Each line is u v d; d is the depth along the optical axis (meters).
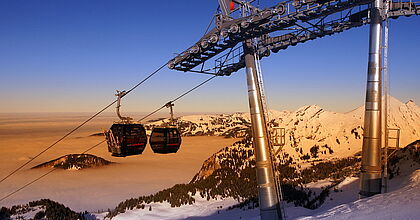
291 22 23.75
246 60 27.67
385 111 25.33
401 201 21.23
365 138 25.06
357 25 26.75
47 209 158.38
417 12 25.16
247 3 26.19
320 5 21.97
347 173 104.00
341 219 21.17
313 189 98.25
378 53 24.34
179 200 155.25
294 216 59.47
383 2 24.66
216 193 152.50
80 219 153.88
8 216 147.50
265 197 26.27
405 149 61.88
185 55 28.23
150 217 140.38
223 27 25.34
